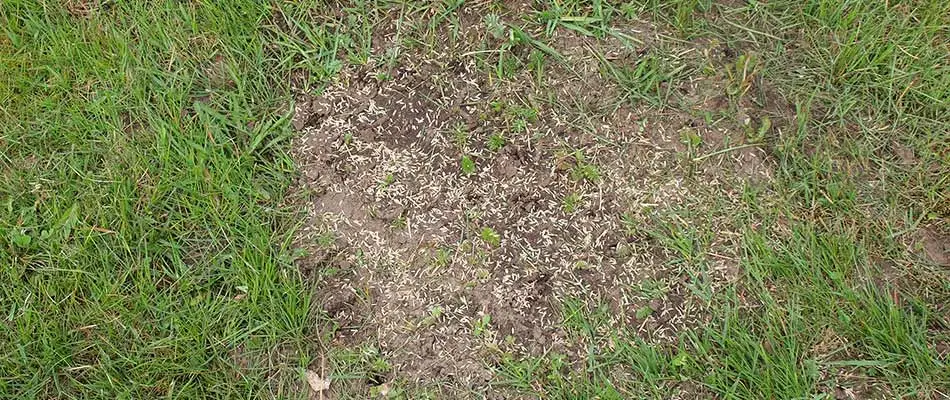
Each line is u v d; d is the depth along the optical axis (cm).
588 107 83
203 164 81
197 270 80
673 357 77
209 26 86
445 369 77
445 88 84
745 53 84
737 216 80
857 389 76
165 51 85
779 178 81
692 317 78
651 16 85
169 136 82
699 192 81
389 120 84
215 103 84
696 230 80
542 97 83
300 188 82
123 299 79
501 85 84
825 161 81
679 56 84
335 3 86
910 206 80
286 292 79
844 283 78
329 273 80
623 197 81
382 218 81
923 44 84
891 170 81
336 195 82
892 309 76
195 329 78
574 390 76
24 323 78
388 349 78
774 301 78
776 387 76
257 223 80
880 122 82
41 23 86
